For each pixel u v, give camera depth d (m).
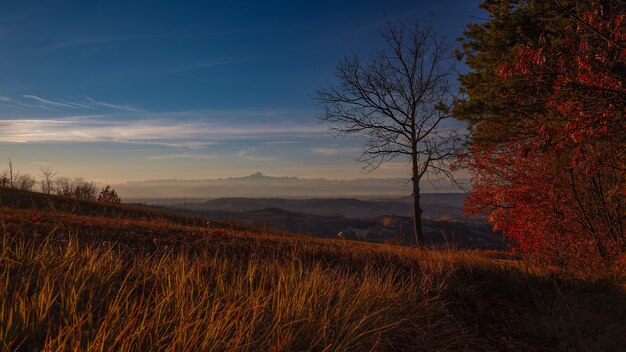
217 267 6.80
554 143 7.56
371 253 10.71
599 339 6.82
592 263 11.78
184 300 4.69
